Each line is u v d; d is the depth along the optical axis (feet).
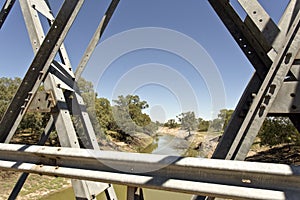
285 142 69.51
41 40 7.01
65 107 6.78
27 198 40.11
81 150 5.33
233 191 4.05
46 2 8.23
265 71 5.29
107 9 8.82
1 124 6.37
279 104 4.66
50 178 49.75
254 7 5.00
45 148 5.63
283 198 3.78
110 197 8.04
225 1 5.53
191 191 4.29
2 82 81.05
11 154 6.09
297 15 4.44
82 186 6.59
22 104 6.46
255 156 71.92
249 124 4.57
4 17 8.71
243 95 5.36
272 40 4.84
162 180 4.54
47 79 6.66
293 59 4.39
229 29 5.69
